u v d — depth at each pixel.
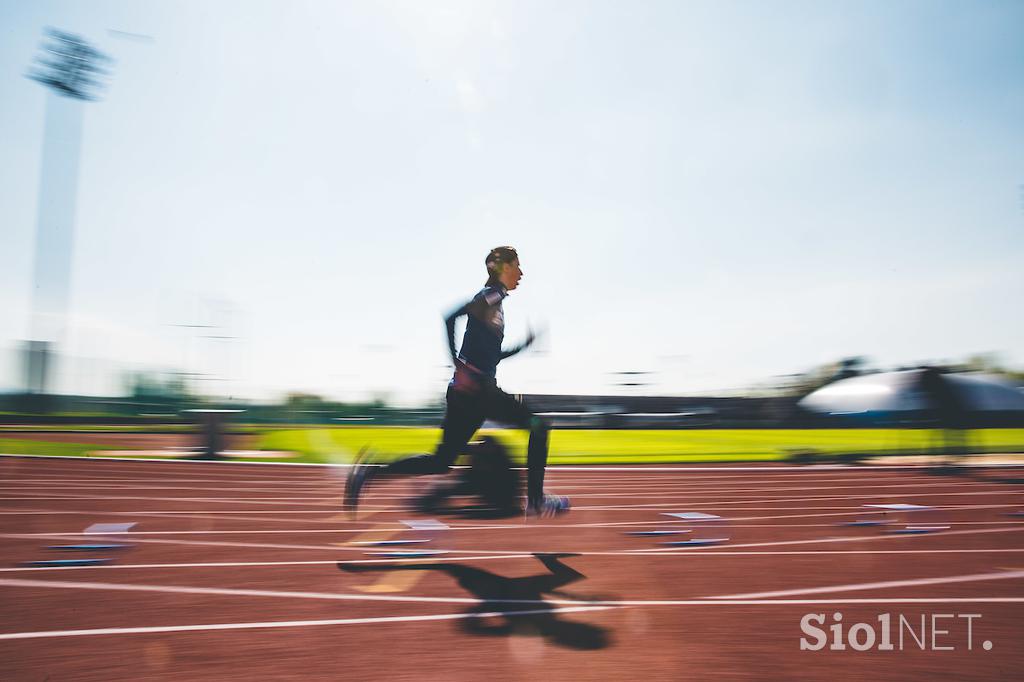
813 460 12.61
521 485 7.54
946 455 12.47
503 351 4.50
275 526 5.23
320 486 7.99
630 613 2.99
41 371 24.78
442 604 3.11
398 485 8.16
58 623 2.81
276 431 22.88
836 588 3.43
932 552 4.34
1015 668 2.40
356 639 2.64
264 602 3.13
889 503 6.79
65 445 14.36
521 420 4.48
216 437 12.19
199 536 4.79
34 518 5.54
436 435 20.02
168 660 2.41
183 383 26.14
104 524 5.27
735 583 3.52
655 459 12.94
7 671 2.29
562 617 2.93
